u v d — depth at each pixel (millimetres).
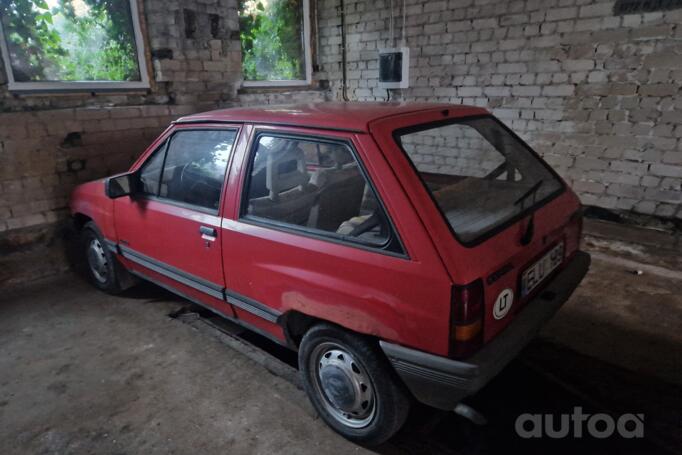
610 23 3715
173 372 2641
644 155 3807
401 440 2107
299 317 2176
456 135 2162
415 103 2408
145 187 2918
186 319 3236
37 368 2709
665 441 2035
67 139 3889
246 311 2414
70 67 3939
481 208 1961
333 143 1950
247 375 2600
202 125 2553
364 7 5289
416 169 1823
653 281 3430
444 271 1604
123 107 4145
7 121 3553
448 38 4707
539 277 2039
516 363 2568
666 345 2689
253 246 2184
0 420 2299
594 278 3520
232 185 2299
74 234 4082
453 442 2088
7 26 3547
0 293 3680
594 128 4012
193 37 4477
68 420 2287
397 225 1717
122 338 3008
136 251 3025
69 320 3254
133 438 2160
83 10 3920
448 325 1614
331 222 2053
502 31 4324
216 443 2115
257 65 5414
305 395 2426
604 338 2775
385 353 1793
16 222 3758
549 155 4344
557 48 4039
